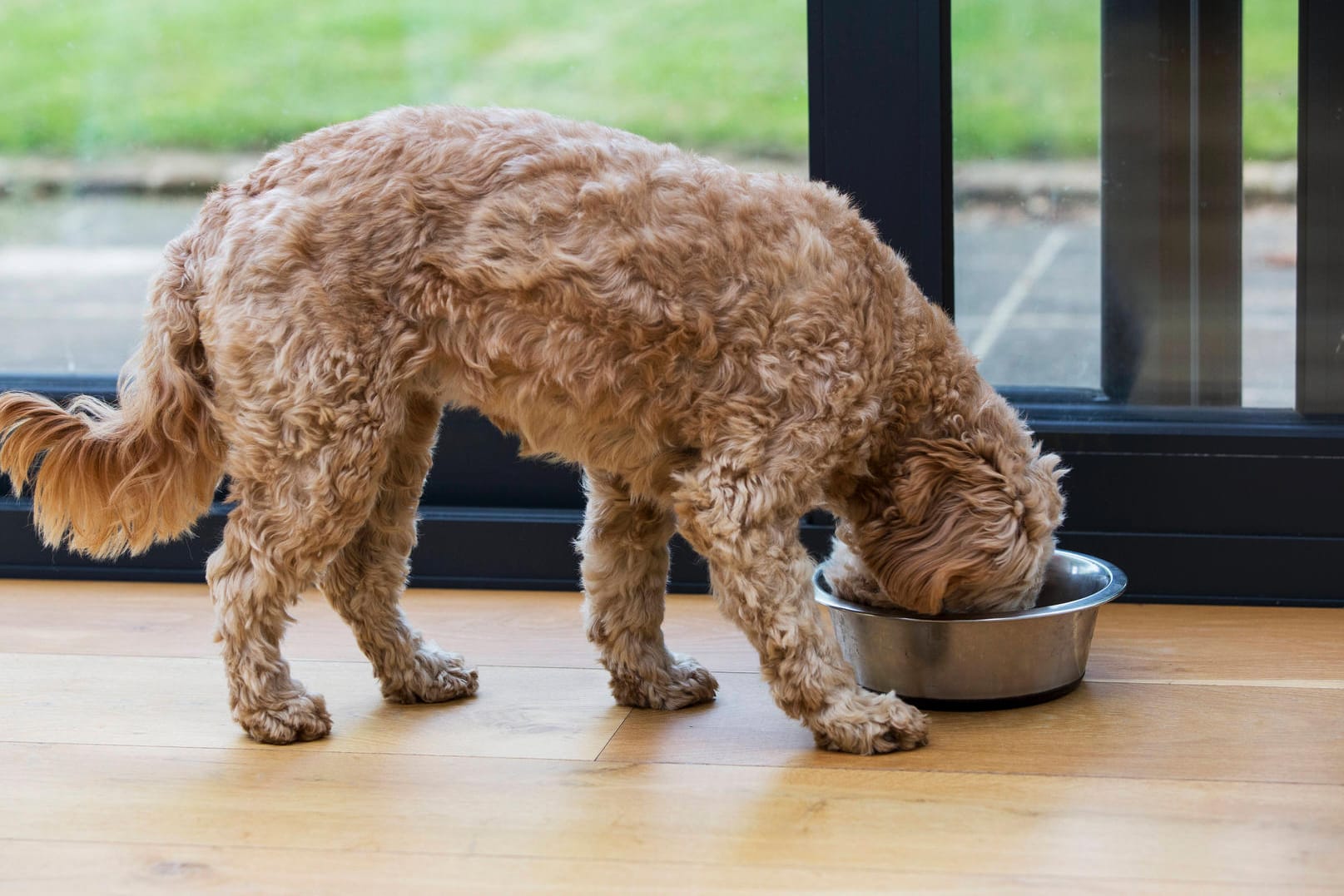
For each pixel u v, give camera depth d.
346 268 1.64
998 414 1.81
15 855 1.41
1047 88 2.37
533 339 1.64
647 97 3.84
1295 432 2.33
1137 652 2.08
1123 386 2.45
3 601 2.48
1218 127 2.33
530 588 2.54
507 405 1.70
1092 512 2.38
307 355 1.63
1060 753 1.65
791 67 3.06
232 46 3.24
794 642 1.64
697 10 3.59
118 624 2.32
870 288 1.71
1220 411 2.41
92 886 1.34
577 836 1.43
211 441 1.75
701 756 1.67
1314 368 2.36
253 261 1.65
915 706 1.85
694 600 2.46
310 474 1.66
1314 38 2.27
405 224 1.64
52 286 3.07
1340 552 2.31
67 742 1.75
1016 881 1.31
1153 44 2.33
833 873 1.33
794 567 1.67
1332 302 2.34
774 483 1.62
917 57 2.31
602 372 1.63
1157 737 1.70
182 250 1.76
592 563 1.88
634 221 1.63
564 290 1.62
